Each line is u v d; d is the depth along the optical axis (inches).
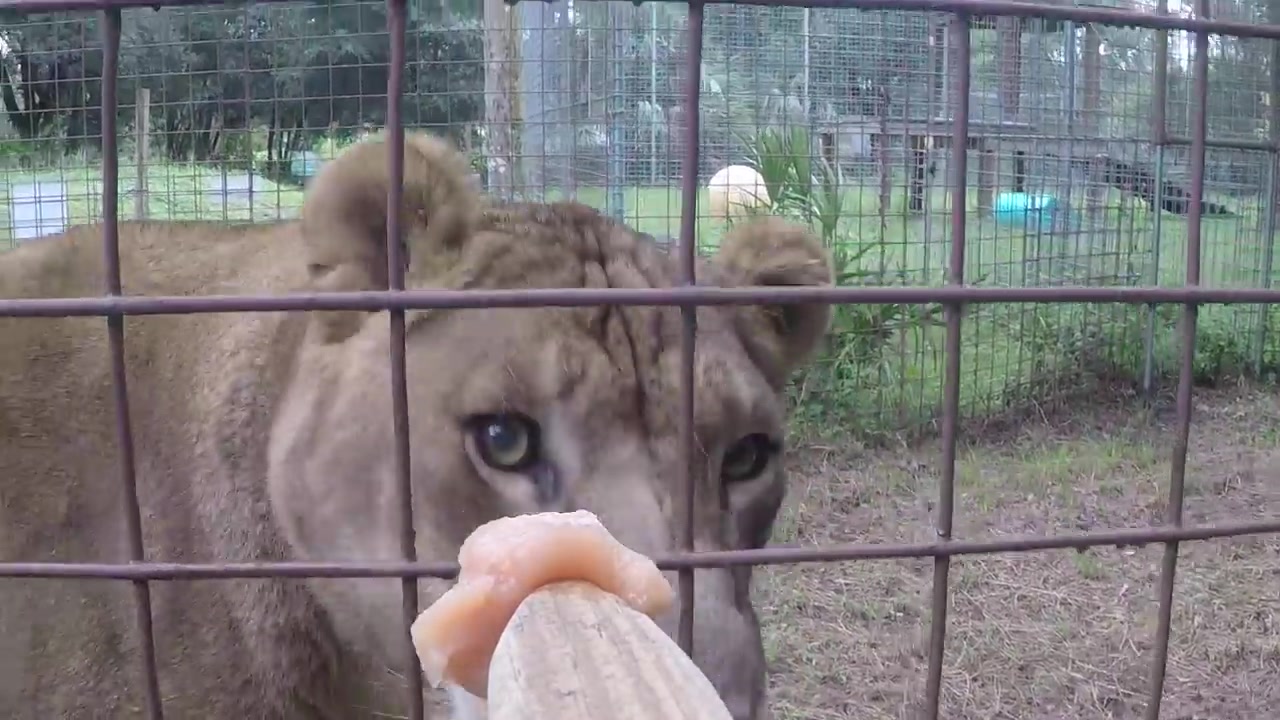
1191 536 25.1
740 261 33.8
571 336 27.7
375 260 29.8
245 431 32.0
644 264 31.3
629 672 13.9
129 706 32.0
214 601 31.9
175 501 32.6
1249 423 105.7
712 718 13.3
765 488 30.4
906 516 79.4
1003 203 113.3
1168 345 115.5
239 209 98.0
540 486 27.5
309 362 30.7
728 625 26.3
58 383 33.2
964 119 23.2
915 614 64.9
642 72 100.5
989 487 85.2
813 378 97.4
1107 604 66.6
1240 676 58.7
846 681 57.4
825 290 22.6
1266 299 24.6
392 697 33.0
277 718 32.5
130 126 104.2
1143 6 106.9
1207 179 121.0
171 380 33.4
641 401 27.9
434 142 30.6
